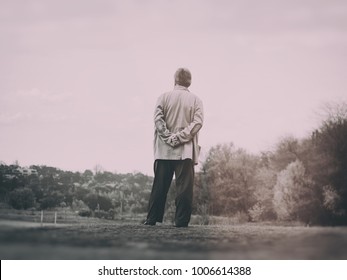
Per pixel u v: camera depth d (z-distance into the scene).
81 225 7.21
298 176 9.05
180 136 7.58
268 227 7.69
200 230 7.04
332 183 8.94
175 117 7.73
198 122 7.67
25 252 4.94
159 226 7.47
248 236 6.37
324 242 5.85
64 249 5.12
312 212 8.85
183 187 7.59
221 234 6.55
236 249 5.41
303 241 5.90
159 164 7.76
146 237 6.14
